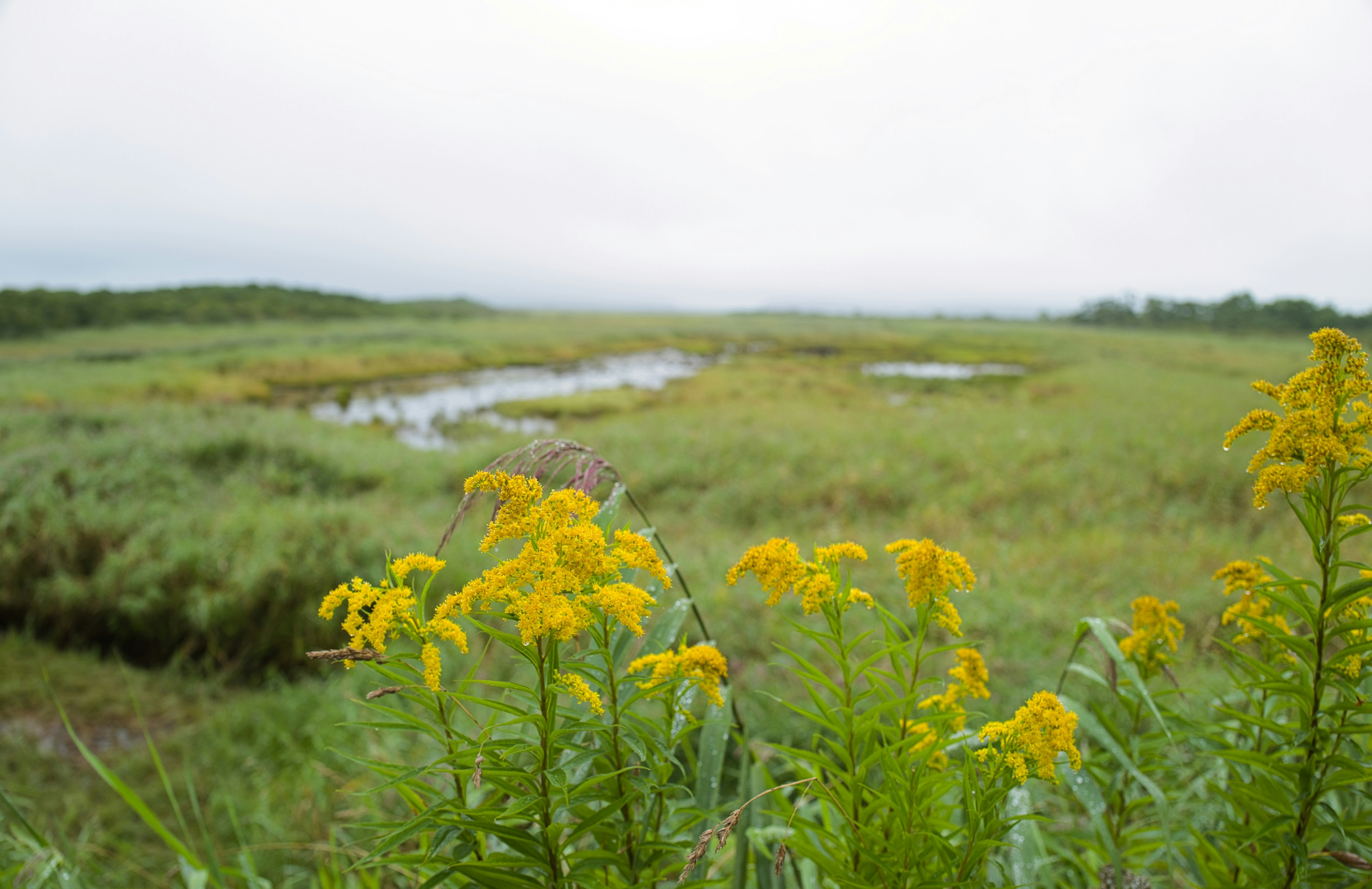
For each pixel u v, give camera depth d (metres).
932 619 1.32
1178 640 1.66
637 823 1.30
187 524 6.10
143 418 11.89
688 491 10.10
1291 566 5.89
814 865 1.64
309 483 9.15
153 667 5.14
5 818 2.23
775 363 34.41
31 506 6.15
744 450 11.96
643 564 1.19
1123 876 1.50
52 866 1.79
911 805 1.19
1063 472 9.98
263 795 3.49
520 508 1.10
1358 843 1.25
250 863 2.11
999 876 1.40
